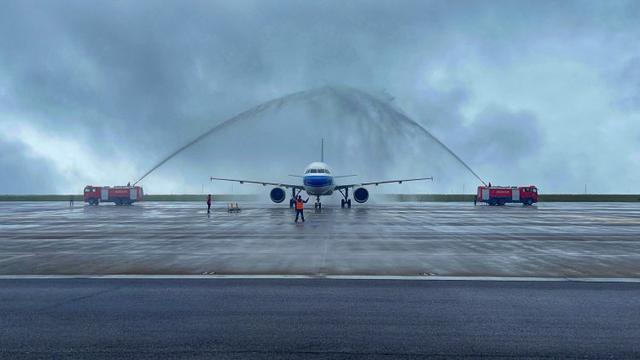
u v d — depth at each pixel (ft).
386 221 138.92
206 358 29.14
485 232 107.45
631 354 30.01
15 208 232.94
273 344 31.78
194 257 71.05
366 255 72.84
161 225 126.72
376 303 43.14
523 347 31.30
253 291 48.24
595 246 83.97
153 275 57.26
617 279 54.85
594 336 33.58
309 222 135.33
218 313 39.60
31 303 43.14
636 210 211.20
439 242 89.04
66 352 30.14
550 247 82.58
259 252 76.07
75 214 177.78
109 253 75.41
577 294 47.06
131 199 272.31
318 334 33.91
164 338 32.99
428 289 49.24
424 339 32.89
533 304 42.83
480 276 56.54
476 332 34.47
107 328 35.27
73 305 42.34
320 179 197.16
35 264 65.21
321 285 51.29
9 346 31.24
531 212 191.31
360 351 30.53
